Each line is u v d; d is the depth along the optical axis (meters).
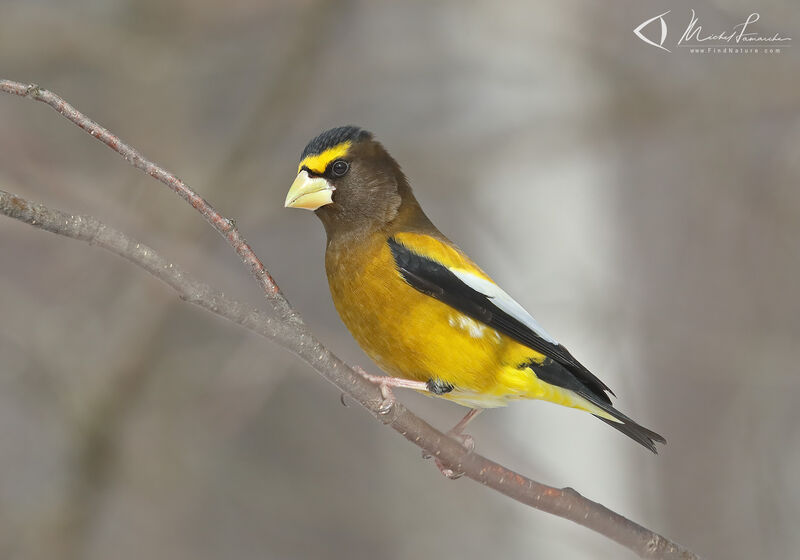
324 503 13.98
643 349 12.78
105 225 4.80
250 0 14.70
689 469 12.90
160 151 14.32
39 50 13.95
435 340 7.35
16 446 14.39
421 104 14.91
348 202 7.64
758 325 13.62
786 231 14.07
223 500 13.91
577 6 13.32
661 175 14.30
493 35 13.34
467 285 7.37
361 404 5.89
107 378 12.93
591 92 13.06
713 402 13.04
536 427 11.68
